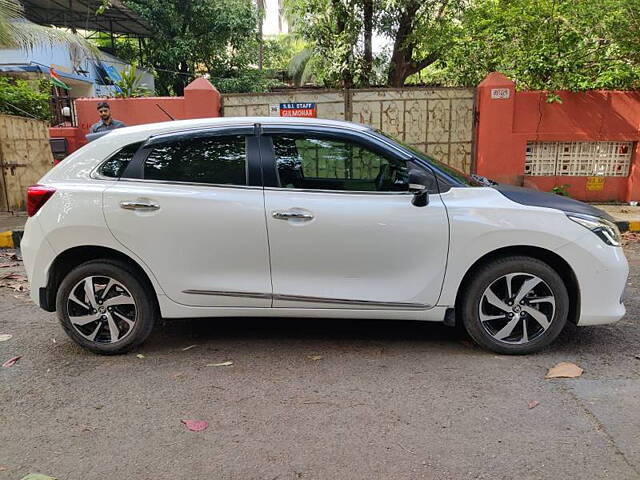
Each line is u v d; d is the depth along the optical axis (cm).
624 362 362
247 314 378
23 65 1393
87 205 367
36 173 1038
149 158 376
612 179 974
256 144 374
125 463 259
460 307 382
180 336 423
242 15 2066
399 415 298
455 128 984
